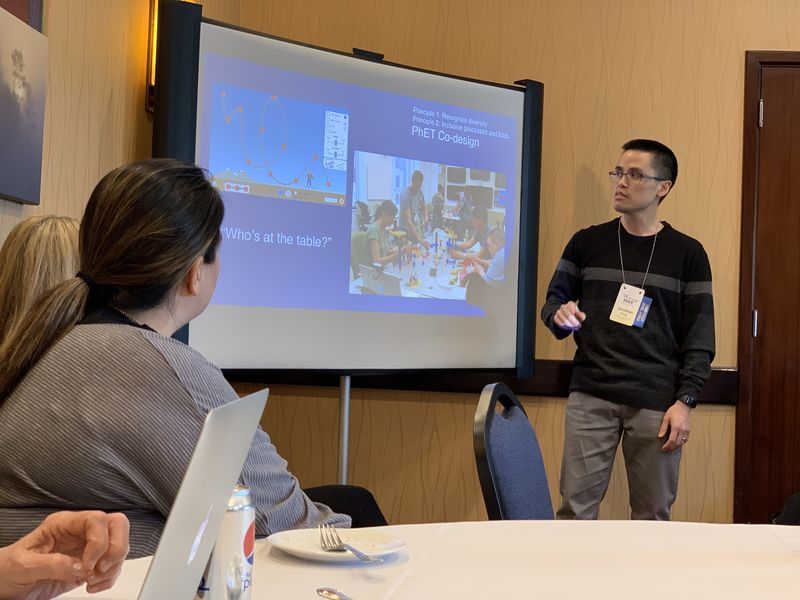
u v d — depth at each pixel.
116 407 1.24
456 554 1.32
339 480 3.71
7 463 1.24
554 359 3.99
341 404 3.71
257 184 3.36
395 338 3.66
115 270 1.30
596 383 3.53
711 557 1.35
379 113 3.66
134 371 1.25
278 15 4.19
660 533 1.52
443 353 3.76
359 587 1.12
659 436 3.41
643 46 3.97
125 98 3.24
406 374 3.74
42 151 2.60
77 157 2.90
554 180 4.02
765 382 3.86
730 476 3.86
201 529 0.83
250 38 3.35
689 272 3.50
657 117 3.95
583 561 1.30
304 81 3.48
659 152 3.51
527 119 3.89
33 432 1.23
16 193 2.43
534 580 1.18
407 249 3.70
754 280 3.88
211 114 3.25
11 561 0.82
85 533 0.83
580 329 3.61
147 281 1.30
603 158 3.98
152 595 0.74
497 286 3.87
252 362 3.34
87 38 2.93
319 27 4.17
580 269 3.70
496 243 3.88
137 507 1.28
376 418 4.07
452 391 3.99
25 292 1.73
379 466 4.05
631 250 3.56
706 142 3.92
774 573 1.26
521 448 1.94
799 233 3.87
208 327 3.24
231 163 3.30
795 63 3.86
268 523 1.36
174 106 3.13
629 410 3.49
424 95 3.75
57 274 1.75
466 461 3.99
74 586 0.95
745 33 3.91
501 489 1.75
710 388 3.85
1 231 2.44
